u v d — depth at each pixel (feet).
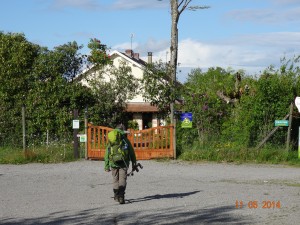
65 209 34.58
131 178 50.01
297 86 67.82
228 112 68.85
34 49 88.63
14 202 37.27
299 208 34.50
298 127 66.59
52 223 30.25
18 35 92.12
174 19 77.87
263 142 65.67
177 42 78.48
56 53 84.89
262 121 66.08
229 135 67.21
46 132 73.87
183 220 30.89
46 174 53.11
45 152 65.46
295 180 49.06
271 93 65.67
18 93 81.30
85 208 34.94
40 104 75.77
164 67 75.31
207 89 77.51
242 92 79.00
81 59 86.89
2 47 88.48
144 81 76.95
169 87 73.46
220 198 38.55
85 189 43.32
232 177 51.03
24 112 68.85
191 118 66.90
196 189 43.14
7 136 72.28
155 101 74.49
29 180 48.78
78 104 79.97
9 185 45.68
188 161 63.82
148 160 64.90
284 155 63.46
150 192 41.63
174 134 65.36
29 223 30.30
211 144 66.69
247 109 66.80
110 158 36.60
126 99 84.79
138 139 65.31
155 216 32.12
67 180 48.70
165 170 56.08
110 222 30.42
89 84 84.64
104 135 66.03
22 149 68.59
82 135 66.03
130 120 126.00
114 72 85.40
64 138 72.90
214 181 48.21
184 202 36.94
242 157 63.77
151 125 130.31
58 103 76.59
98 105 81.51
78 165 60.75
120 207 35.22
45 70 84.28
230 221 30.58
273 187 44.37
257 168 58.34
